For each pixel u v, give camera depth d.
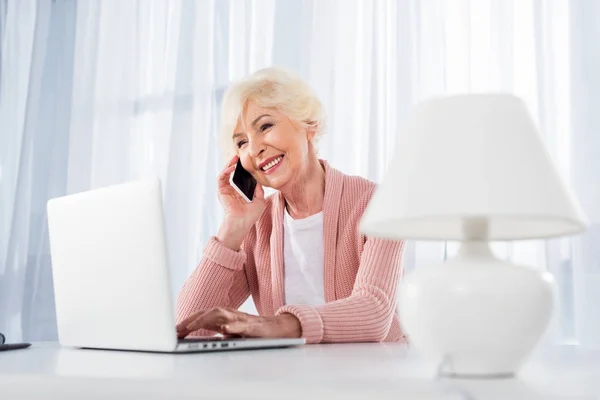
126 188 1.02
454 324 0.70
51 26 3.08
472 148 0.69
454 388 0.62
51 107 3.03
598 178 2.22
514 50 2.39
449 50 2.45
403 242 1.41
